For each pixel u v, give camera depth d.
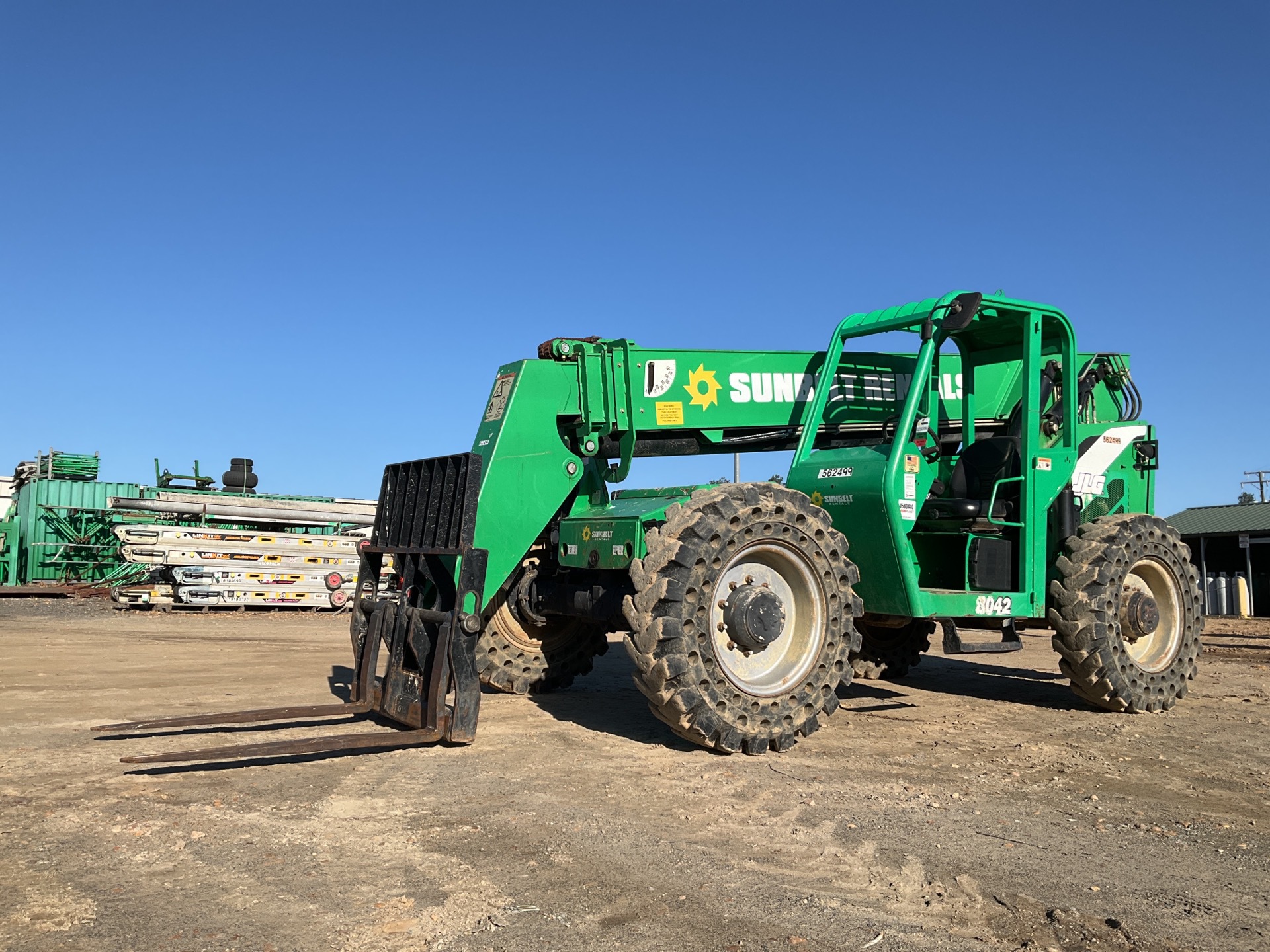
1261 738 5.85
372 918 2.84
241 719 5.32
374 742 4.82
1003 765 5.04
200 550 17.39
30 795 4.20
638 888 3.12
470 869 3.28
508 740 5.45
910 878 3.25
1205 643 13.52
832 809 4.09
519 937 2.72
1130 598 6.80
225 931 2.75
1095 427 7.53
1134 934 2.81
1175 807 4.25
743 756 5.14
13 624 14.46
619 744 5.38
